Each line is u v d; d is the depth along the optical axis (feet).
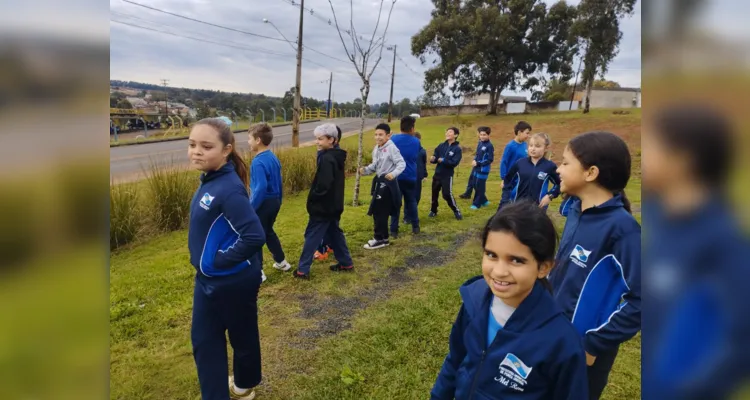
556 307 4.43
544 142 14.64
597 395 5.57
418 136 21.50
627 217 5.08
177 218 19.88
